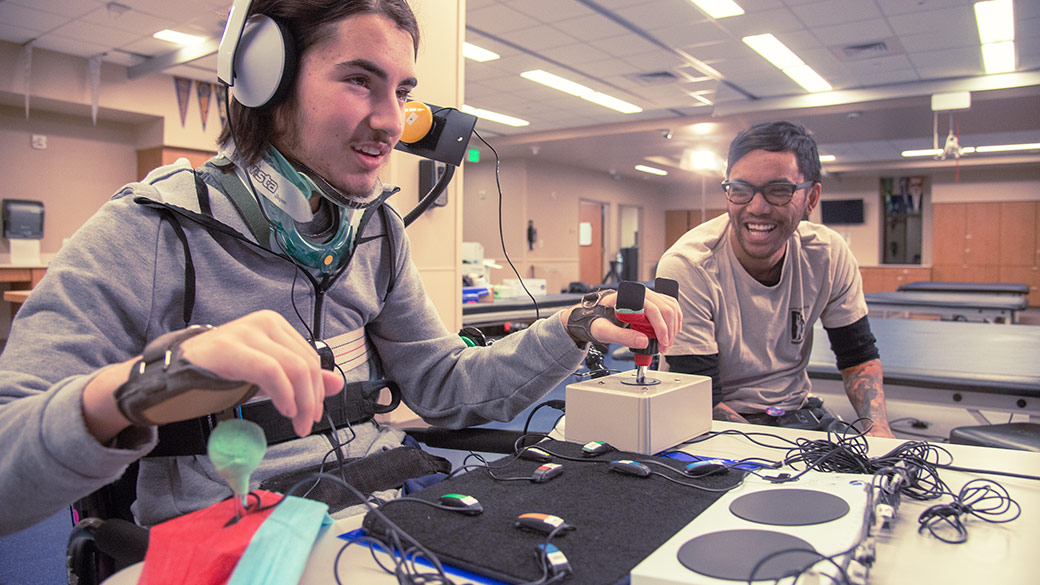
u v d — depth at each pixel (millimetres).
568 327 921
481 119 9484
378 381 1006
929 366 2064
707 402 970
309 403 481
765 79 7355
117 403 482
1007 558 524
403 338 1077
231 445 502
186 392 468
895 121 8523
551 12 5395
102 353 688
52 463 497
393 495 812
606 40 6078
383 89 788
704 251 1545
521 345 968
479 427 1065
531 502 633
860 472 760
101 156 7648
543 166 12297
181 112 7590
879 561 520
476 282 5129
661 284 950
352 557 545
